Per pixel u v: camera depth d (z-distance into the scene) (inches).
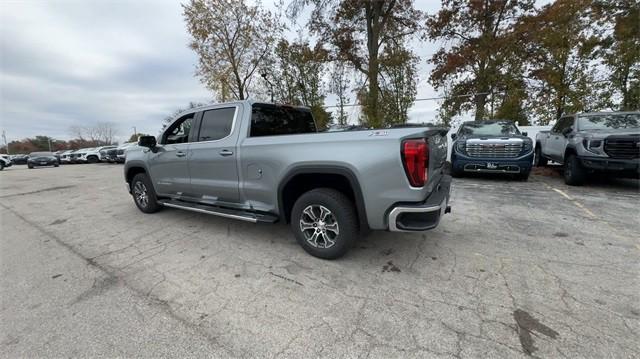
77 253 133.3
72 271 114.7
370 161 100.3
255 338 74.6
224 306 89.0
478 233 144.2
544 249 123.9
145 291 98.6
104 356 69.6
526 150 271.9
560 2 531.8
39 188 359.9
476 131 321.4
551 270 105.2
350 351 69.3
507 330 74.6
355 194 104.4
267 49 778.2
